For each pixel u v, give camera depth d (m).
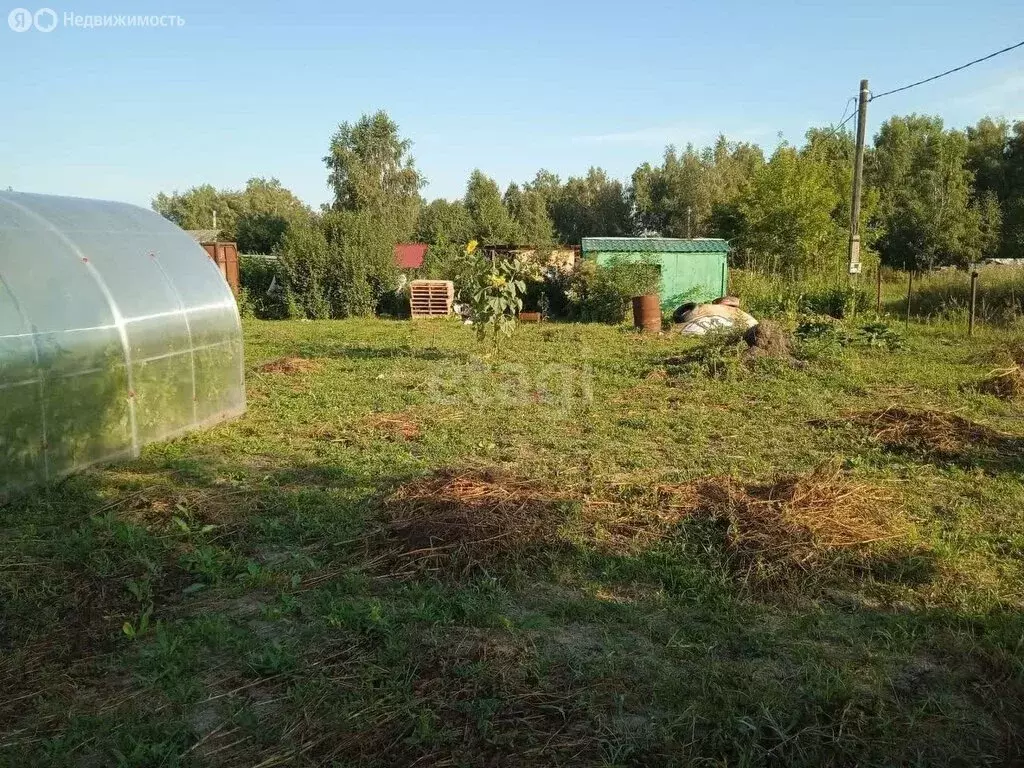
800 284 21.05
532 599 4.20
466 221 47.28
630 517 5.28
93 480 6.19
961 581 4.38
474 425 8.17
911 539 4.83
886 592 4.26
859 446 7.27
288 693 3.29
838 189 28.36
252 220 42.53
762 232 26.61
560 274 22.89
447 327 19.89
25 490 5.82
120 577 4.42
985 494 5.81
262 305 24.45
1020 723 3.10
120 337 6.81
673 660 3.57
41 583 4.28
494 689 3.30
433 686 3.32
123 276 7.14
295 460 6.91
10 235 6.32
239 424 8.33
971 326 15.74
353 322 22.11
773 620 3.97
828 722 3.09
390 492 5.78
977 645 3.63
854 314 17.97
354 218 24.95
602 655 3.60
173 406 7.61
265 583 4.36
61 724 3.12
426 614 3.92
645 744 2.97
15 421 5.75
